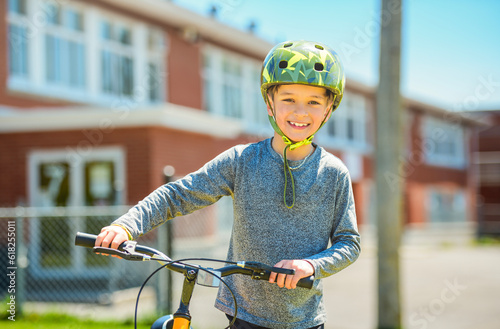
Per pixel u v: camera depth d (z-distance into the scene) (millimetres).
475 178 30297
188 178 2447
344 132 22203
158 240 6887
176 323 2123
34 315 7105
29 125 10398
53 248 9703
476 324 7348
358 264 15227
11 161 10586
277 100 2389
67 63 11734
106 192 10219
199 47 14586
